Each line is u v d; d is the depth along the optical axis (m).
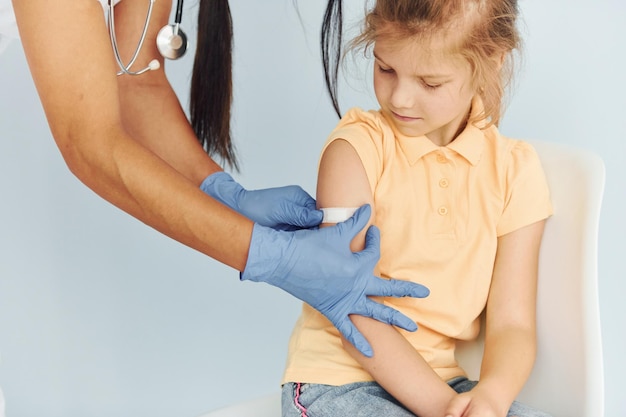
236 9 2.27
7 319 2.37
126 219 2.35
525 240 1.46
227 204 1.62
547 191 1.46
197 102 1.64
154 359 2.41
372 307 1.40
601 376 1.39
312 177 2.34
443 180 1.45
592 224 1.41
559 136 2.30
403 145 1.46
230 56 1.59
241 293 2.40
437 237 1.45
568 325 1.42
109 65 1.24
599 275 2.35
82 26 1.20
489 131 1.50
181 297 2.40
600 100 2.29
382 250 1.46
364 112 1.51
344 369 1.42
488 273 1.46
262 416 1.54
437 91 1.36
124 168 1.27
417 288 1.42
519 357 1.42
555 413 1.44
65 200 2.33
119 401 2.42
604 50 2.27
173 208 1.30
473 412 1.33
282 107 2.31
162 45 1.48
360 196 1.43
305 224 1.53
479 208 1.46
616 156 2.30
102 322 2.39
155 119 1.64
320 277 1.37
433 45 1.32
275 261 1.35
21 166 2.31
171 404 2.43
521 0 2.25
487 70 1.40
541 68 2.28
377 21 1.35
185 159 1.65
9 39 1.51
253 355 2.43
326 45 1.51
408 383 1.37
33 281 2.36
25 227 2.34
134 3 1.61
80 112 1.23
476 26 1.35
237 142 2.32
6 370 2.39
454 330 1.45
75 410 2.42
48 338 2.38
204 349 2.42
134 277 2.38
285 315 2.41
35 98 2.29
